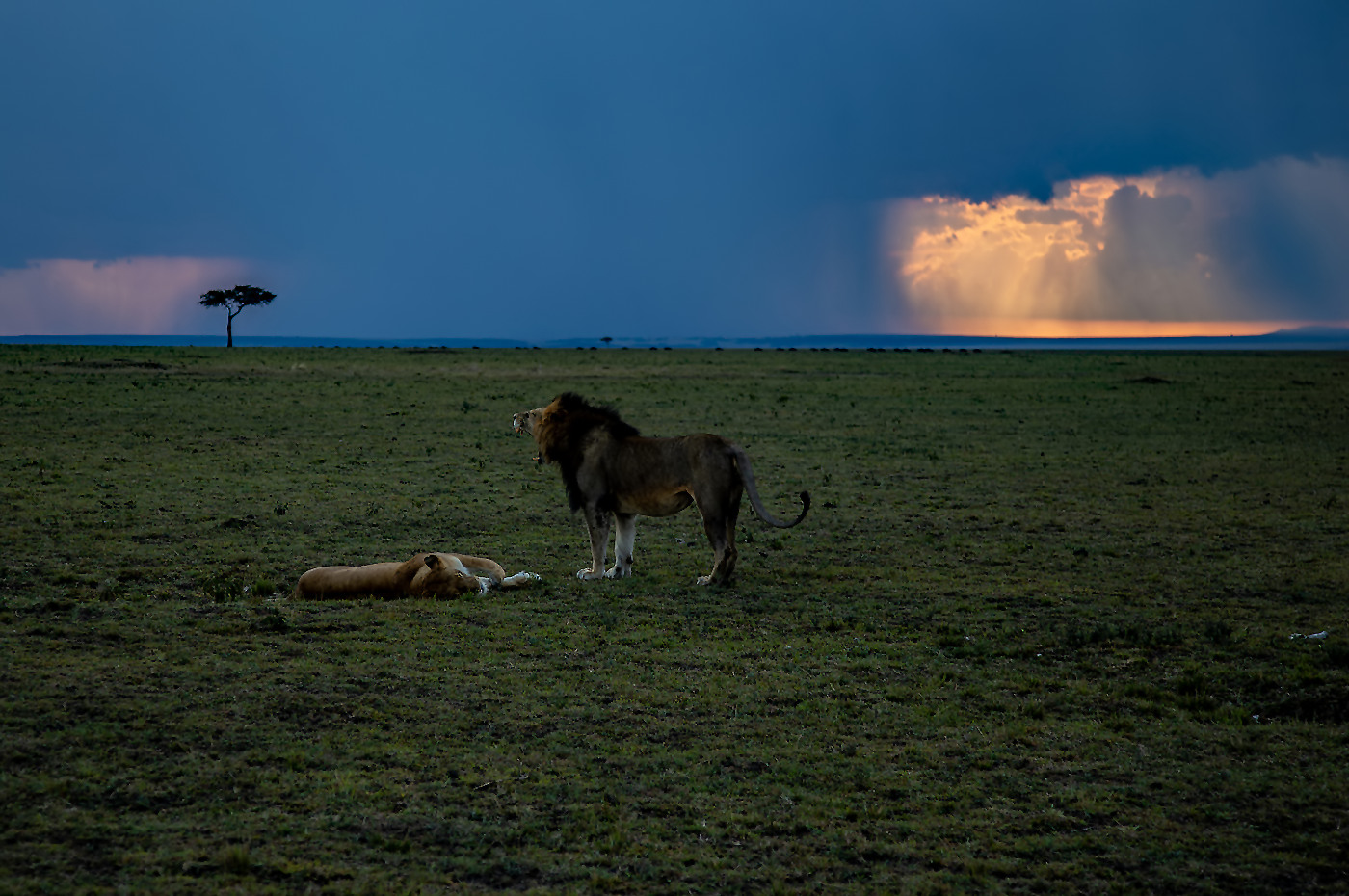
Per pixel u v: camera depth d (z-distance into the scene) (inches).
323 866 219.5
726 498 484.7
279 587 469.1
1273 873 230.5
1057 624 433.1
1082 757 294.2
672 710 320.5
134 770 260.1
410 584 447.8
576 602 449.4
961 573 531.8
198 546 543.8
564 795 258.8
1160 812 259.4
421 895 210.7
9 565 484.7
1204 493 808.9
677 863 228.5
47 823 231.0
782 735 303.7
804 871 227.6
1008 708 333.1
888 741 303.4
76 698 304.3
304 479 788.6
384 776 265.3
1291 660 382.0
